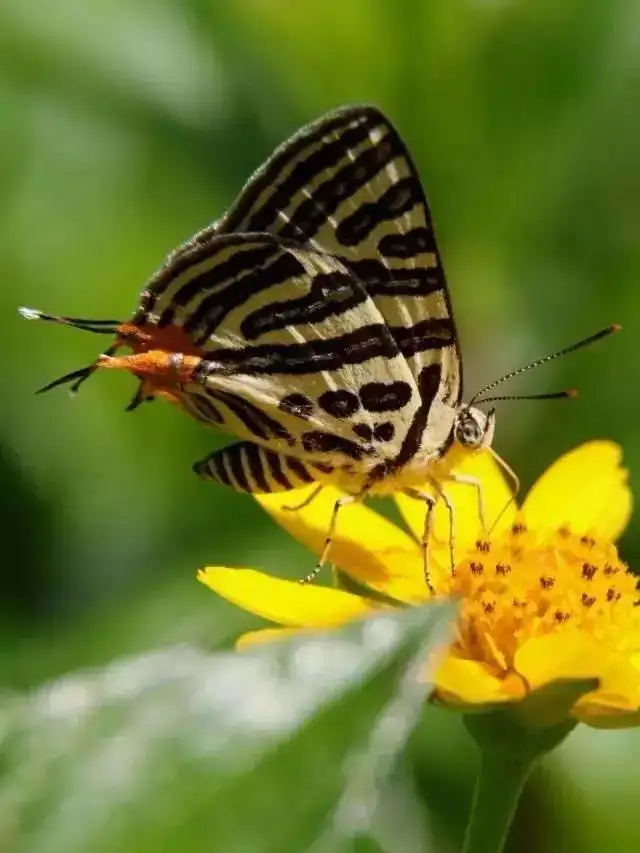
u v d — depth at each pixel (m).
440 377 0.14
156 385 0.14
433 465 0.15
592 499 0.15
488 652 0.14
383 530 0.15
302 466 0.14
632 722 0.13
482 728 0.13
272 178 0.14
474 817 0.13
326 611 0.14
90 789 0.09
